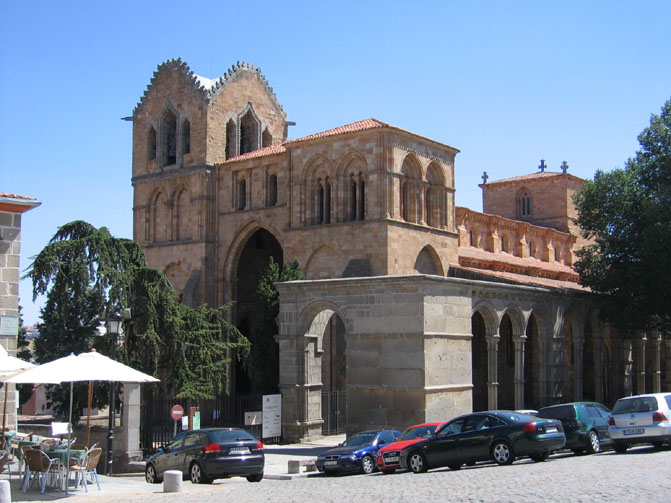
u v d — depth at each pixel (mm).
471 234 76750
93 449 27828
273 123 80062
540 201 99688
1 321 34406
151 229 75875
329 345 60344
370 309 44312
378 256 59344
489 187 103688
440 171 66125
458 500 19234
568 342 66562
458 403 44438
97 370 27891
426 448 30500
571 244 96125
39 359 59594
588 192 62500
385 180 59938
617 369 65188
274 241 76188
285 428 48656
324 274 62156
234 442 31297
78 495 25844
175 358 49000
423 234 63188
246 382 71625
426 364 42094
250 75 77438
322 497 21953
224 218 71375
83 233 49719
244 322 73938
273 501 21469
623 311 58688
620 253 60531
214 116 73188
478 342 65312
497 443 28953
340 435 53094
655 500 18047
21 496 25469
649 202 57781
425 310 42375
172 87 75438
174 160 77188
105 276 47656
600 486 20547
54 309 49844
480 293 47500
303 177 64125
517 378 51406
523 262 81625
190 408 44062
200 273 70812
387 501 19875
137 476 36750
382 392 43281
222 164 71812
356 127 62562
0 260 34656
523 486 21203
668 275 55938
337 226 61469
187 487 29203
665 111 61719
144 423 42812
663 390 79875
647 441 31453
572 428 33094
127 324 48375
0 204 34688
